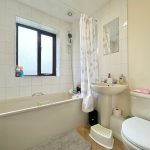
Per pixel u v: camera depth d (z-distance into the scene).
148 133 1.01
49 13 2.50
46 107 1.62
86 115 2.15
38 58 2.57
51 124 1.68
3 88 1.98
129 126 1.14
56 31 2.75
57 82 2.70
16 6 2.11
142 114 1.38
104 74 2.13
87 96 1.97
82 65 2.05
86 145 1.55
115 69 1.94
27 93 2.26
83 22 2.05
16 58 2.25
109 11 2.07
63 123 1.83
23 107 2.07
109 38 2.06
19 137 1.39
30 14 2.27
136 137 0.95
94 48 2.19
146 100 1.34
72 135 1.80
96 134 1.64
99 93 1.81
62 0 2.08
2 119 1.26
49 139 1.67
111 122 1.79
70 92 2.63
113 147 1.51
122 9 1.84
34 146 1.52
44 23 2.47
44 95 2.34
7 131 1.30
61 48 2.76
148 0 1.52
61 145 1.56
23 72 2.26
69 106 1.90
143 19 1.57
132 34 1.70
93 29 2.20
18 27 2.32
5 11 2.00
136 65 1.65
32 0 2.09
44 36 2.70
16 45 2.25
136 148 0.89
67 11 2.43
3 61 1.98
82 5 2.21
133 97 1.49
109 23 2.07
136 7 1.65
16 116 1.36
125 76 1.79
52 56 2.82
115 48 1.96
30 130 1.48
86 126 2.07
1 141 1.26
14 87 2.10
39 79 2.43
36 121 1.53
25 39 2.40
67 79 2.86
